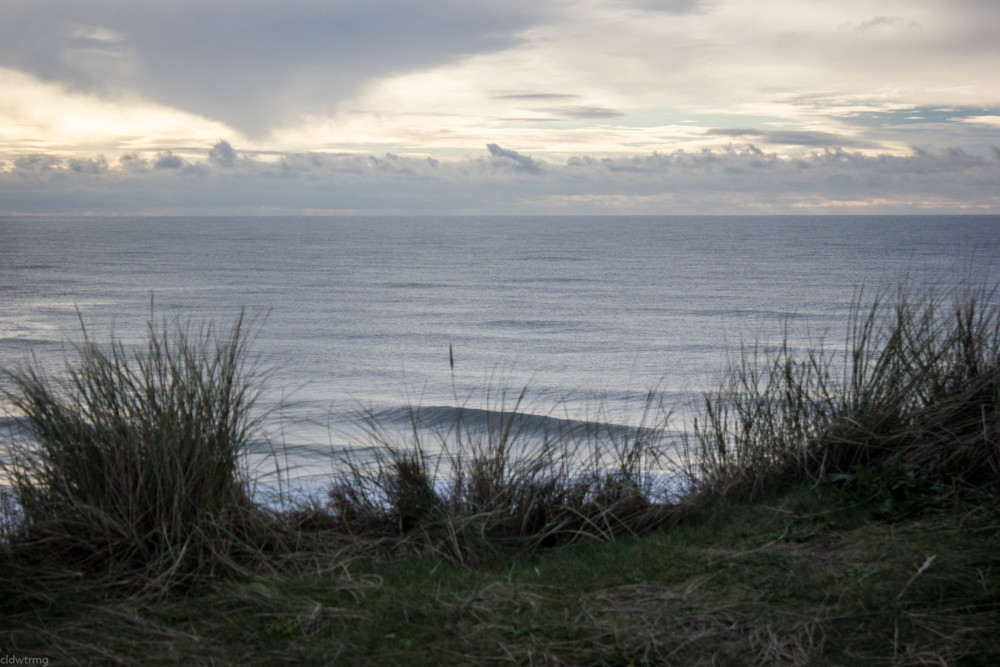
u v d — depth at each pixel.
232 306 44.00
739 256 99.38
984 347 4.19
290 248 132.62
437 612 2.63
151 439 3.20
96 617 2.62
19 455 3.28
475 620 2.57
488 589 2.84
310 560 3.26
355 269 80.62
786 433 4.29
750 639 2.34
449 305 45.34
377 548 3.51
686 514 3.90
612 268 79.31
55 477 3.21
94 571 3.01
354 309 43.16
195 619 2.62
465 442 5.47
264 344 29.02
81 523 3.06
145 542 3.06
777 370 4.67
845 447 4.09
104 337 28.14
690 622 2.48
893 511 3.37
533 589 2.86
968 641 2.21
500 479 3.98
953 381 4.18
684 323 35.41
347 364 24.62
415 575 3.10
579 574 3.02
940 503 3.41
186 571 2.98
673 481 4.63
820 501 3.62
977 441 3.72
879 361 4.35
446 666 2.24
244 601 2.76
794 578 2.79
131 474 3.13
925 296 4.60
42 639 2.45
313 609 2.65
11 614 2.64
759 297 47.75
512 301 47.41
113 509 3.15
